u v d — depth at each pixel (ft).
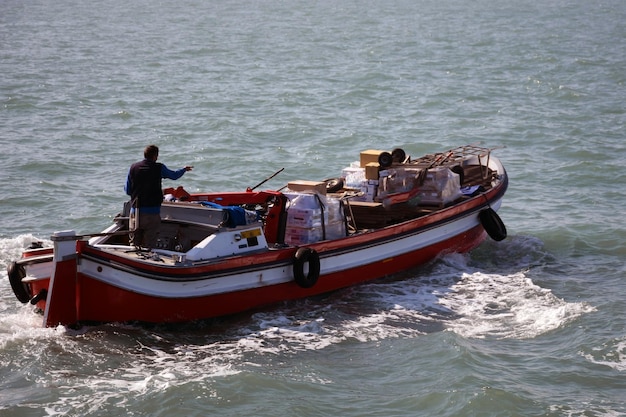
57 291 46.73
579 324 51.06
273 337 49.44
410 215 61.72
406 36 271.69
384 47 235.61
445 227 61.82
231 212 51.19
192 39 262.67
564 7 428.15
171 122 119.96
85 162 94.63
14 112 125.59
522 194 84.53
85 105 133.18
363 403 41.93
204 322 50.47
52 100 136.46
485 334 50.14
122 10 423.64
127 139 108.17
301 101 141.08
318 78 170.09
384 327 51.06
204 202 52.54
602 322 51.47
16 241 65.62
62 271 46.60
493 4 463.01
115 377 44.14
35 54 210.79
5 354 45.93
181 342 48.49
